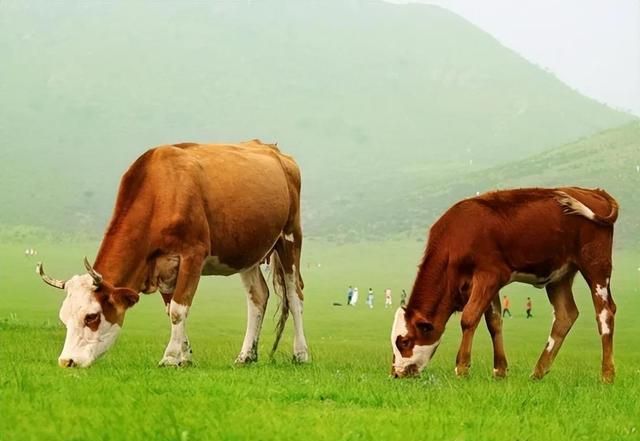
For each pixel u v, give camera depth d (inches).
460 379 569.9
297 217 755.4
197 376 512.4
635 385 566.9
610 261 607.8
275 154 750.5
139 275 613.9
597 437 372.5
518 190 611.5
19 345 792.3
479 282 595.8
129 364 610.5
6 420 343.3
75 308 572.7
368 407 426.3
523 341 1563.7
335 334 1688.0
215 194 648.4
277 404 415.8
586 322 2162.9
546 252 599.2
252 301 711.7
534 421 393.7
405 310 614.2
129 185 625.6
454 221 608.1
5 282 3410.4
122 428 328.5
